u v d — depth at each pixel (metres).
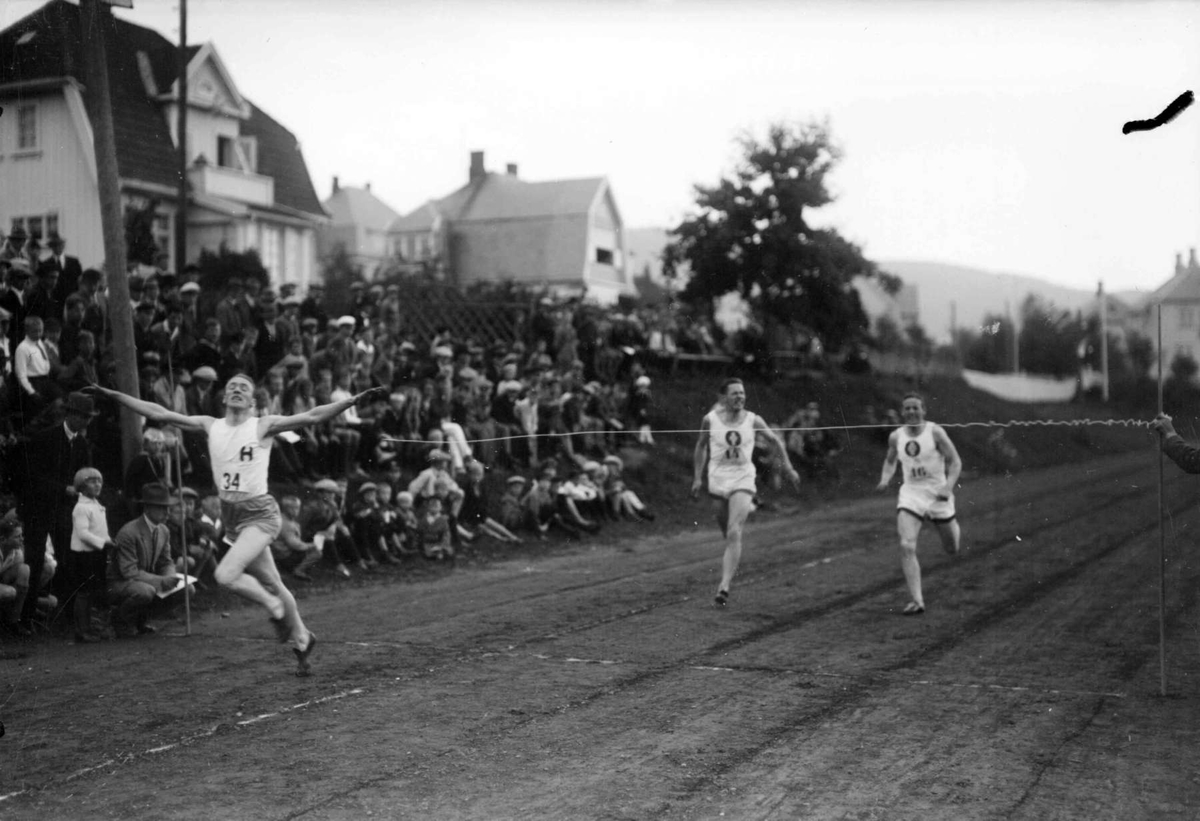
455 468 17.64
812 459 28.66
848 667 9.02
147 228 24.34
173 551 11.99
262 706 7.68
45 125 24.05
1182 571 15.22
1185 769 6.32
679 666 9.02
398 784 5.98
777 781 6.05
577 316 25.58
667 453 25.66
